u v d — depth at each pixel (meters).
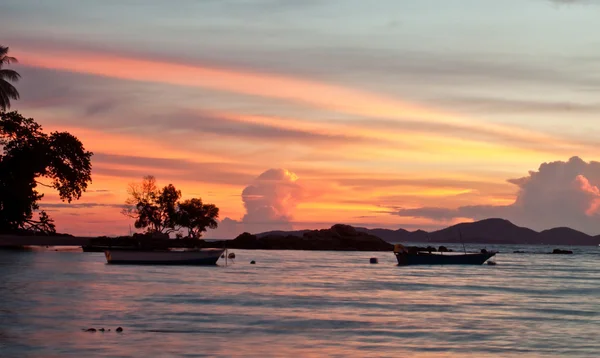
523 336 35.94
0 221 115.81
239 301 48.53
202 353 29.89
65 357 28.59
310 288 60.66
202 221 162.00
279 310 44.16
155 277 69.56
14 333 33.50
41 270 73.44
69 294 50.22
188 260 94.06
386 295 55.56
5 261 86.50
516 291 62.81
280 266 98.38
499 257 186.25
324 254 159.12
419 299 52.91
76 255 107.81
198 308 44.12
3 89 103.56
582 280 81.00
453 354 31.09
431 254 111.00
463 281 74.81
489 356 30.88
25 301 45.34
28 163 109.81
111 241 131.38
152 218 159.00
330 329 36.94
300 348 31.64
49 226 131.25
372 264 111.50
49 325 35.91
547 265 129.00
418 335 35.62
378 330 36.88
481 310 46.56
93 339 32.31
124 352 29.69
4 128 110.31
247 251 171.00
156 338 33.00
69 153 114.75
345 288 61.56
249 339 33.47
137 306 44.28
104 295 50.19
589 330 38.22
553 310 47.44
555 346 33.38
